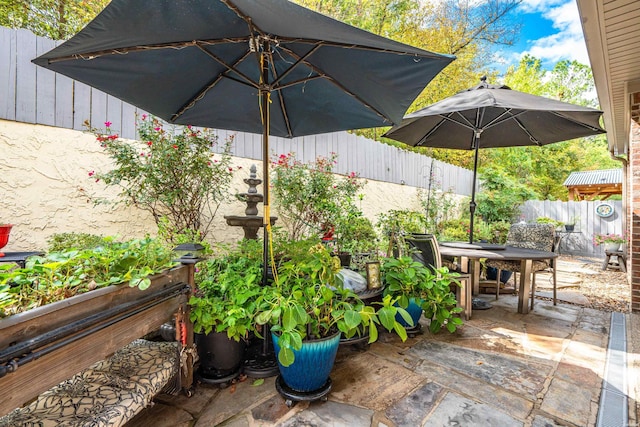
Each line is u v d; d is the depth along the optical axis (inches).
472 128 142.8
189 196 128.3
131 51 69.5
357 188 192.7
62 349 38.3
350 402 65.0
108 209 121.7
